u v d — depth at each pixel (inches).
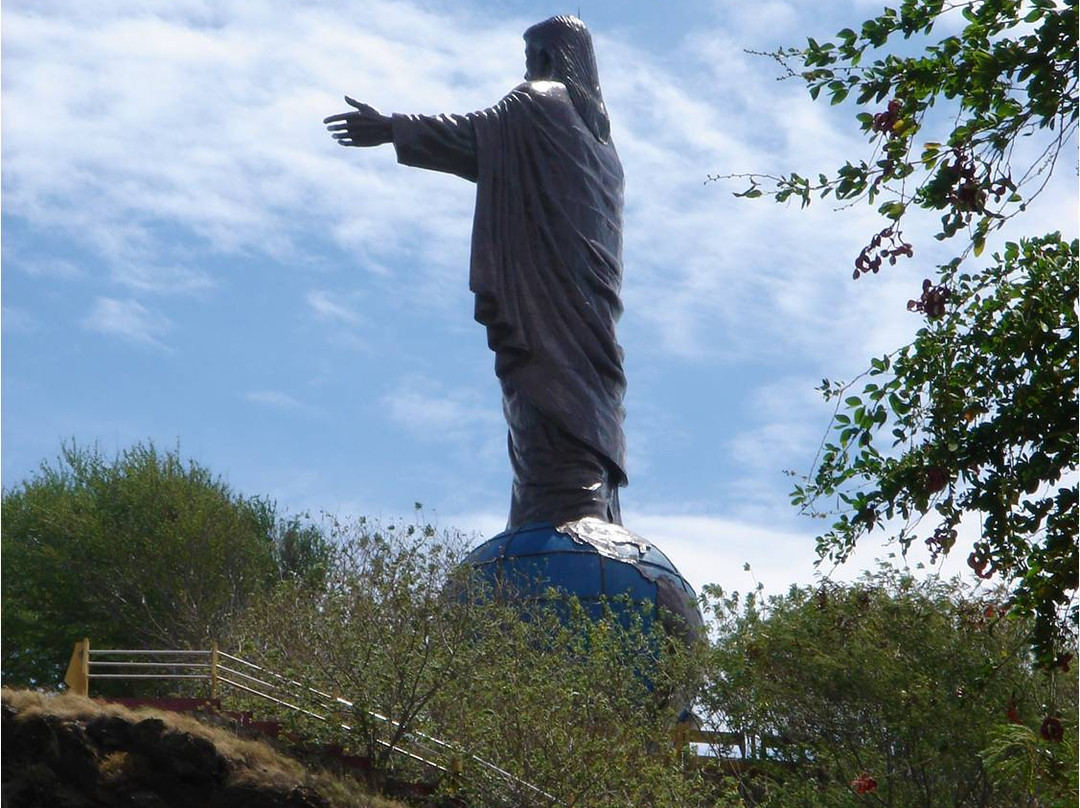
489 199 2089.1
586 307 2075.5
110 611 2314.2
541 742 1192.2
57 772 1087.6
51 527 2362.2
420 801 1185.4
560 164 2118.6
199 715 1233.4
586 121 2183.8
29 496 2454.5
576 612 1396.4
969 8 652.1
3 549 2346.2
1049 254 698.8
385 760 1213.7
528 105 2142.0
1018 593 697.6
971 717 1164.5
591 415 2033.7
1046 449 675.4
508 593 1681.8
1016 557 694.5
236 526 2449.6
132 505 2420.0
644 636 1387.8
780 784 1246.9
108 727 1121.4
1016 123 631.8
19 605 2305.6
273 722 1253.7
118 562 2348.7
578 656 1317.7
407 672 1259.8
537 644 1397.6
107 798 1086.4
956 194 634.8
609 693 1269.7
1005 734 794.2
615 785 1184.2
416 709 1229.1
